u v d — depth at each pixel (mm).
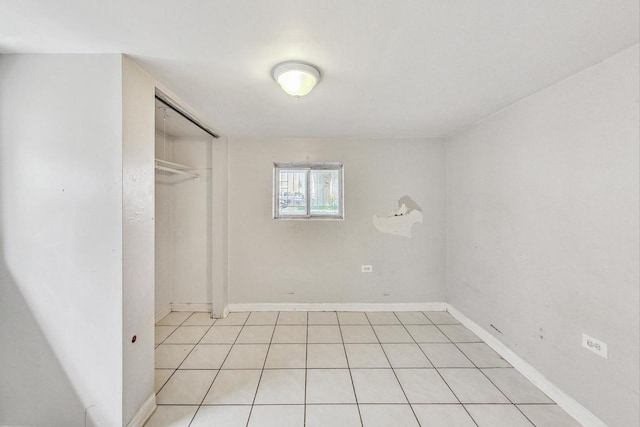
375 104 2311
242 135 3338
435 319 3258
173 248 3439
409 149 3469
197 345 2672
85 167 1547
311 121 2779
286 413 1811
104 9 1181
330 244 3477
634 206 1453
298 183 3533
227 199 3418
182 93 2086
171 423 1732
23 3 1133
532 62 1639
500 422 1735
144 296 1748
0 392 1556
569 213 1809
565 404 1835
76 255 1553
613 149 1547
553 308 1932
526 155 2166
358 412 1818
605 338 1595
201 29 1331
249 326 3074
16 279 1552
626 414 1493
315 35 1383
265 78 1841
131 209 1629
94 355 1552
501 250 2469
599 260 1624
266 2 1145
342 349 2605
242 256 3471
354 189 3469
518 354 2270
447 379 2158
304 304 3490
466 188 3027
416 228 3486
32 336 1553
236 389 2043
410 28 1325
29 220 1548
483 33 1363
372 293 3502
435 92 2068
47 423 1557
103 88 1545
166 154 3309
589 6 1172
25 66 1545
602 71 1605
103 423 1552
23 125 1543
